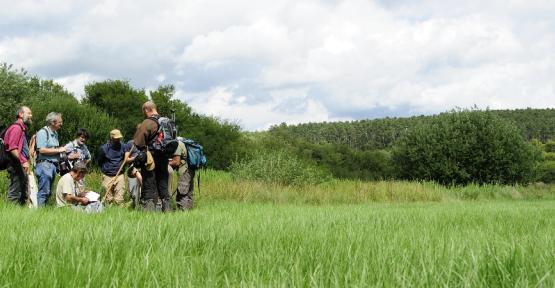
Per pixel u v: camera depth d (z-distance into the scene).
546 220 7.16
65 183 9.00
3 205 8.88
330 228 5.23
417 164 43.69
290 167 24.94
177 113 53.75
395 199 22.42
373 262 2.73
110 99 48.72
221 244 3.71
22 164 9.63
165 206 9.09
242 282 2.28
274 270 2.61
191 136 52.50
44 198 9.80
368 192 22.62
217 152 53.31
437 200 22.92
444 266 2.52
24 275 2.44
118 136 11.72
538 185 35.34
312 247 3.42
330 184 24.14
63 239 3.63
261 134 76.44
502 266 2.27
